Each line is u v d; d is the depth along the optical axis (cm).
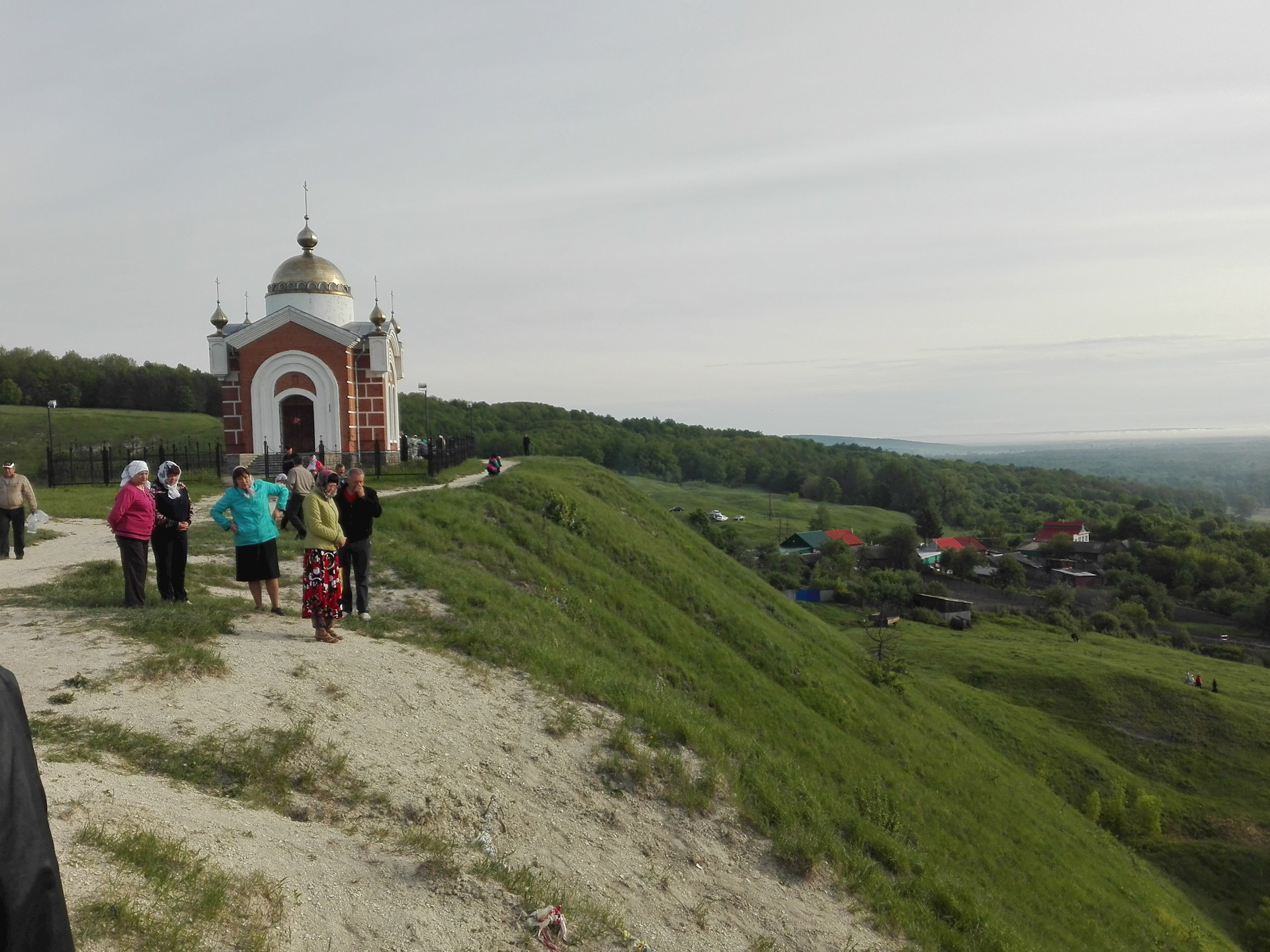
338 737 827
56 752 660
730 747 1256
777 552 9781
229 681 883
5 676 226
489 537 2039
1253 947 2684
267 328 3588
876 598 8419
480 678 1119
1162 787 3891
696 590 2583
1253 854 3189
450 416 13675
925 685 3894
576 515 2595
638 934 708
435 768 841
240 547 1146
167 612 1048
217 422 8512
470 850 720
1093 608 9212
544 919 632
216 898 500
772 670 2319
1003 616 8250
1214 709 4725
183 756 713
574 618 1816
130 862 504
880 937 934
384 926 565
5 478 1608
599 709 1155
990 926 1166
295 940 513
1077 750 3888
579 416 17462
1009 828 2047
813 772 1659
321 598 1055
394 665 1062
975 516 15275
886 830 1452
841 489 16388
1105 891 1986
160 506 1143
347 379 3641
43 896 204
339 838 670
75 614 1035
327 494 1071
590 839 839
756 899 874
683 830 946
